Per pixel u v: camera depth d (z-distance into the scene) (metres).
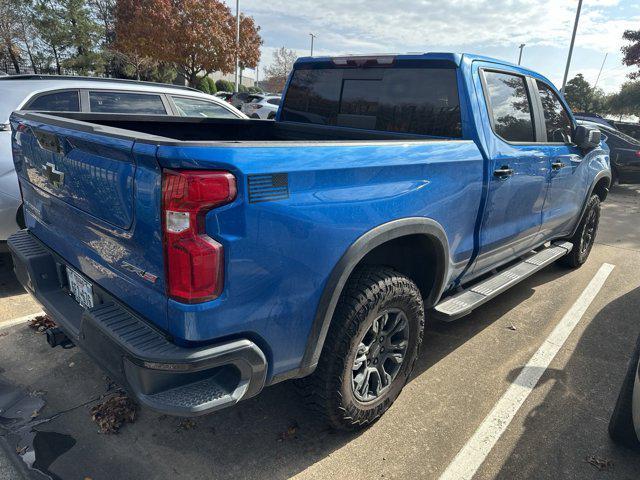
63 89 4.35
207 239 1.65
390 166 2.25
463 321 4.02
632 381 2.40
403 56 3.08
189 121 3.61
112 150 1.79
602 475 2.40
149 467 2.30
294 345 2.03
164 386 1.78
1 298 3.96
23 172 2.74
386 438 2.57
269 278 1.84
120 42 26.89
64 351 3.22
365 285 2.28
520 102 3.45
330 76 3.56
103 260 2.08
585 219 5.03
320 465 2.37
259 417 2.69
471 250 3.06
